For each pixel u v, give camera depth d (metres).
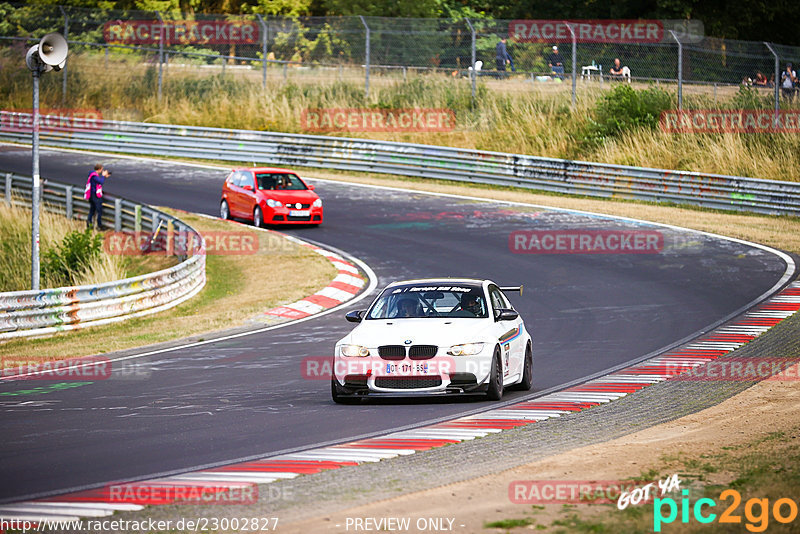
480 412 39.72
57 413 41.31
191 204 121.06
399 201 120.88
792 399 40.56
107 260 88.69
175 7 197.88
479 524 23.28
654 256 89.06
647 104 138.38
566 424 36.81
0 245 97.62
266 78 167.62
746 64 169.50
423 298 45.34
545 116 144.12
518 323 46.50
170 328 69.38
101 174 109.31
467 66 174.38
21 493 27.47
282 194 106.94
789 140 125.19
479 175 131.38
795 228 101.19
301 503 25.59
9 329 66.69
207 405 42.59
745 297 71.62
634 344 57.41
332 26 184.75
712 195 113.00
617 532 22.23
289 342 62.25
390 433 35.53
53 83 174.12
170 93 168.38
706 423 36.47
